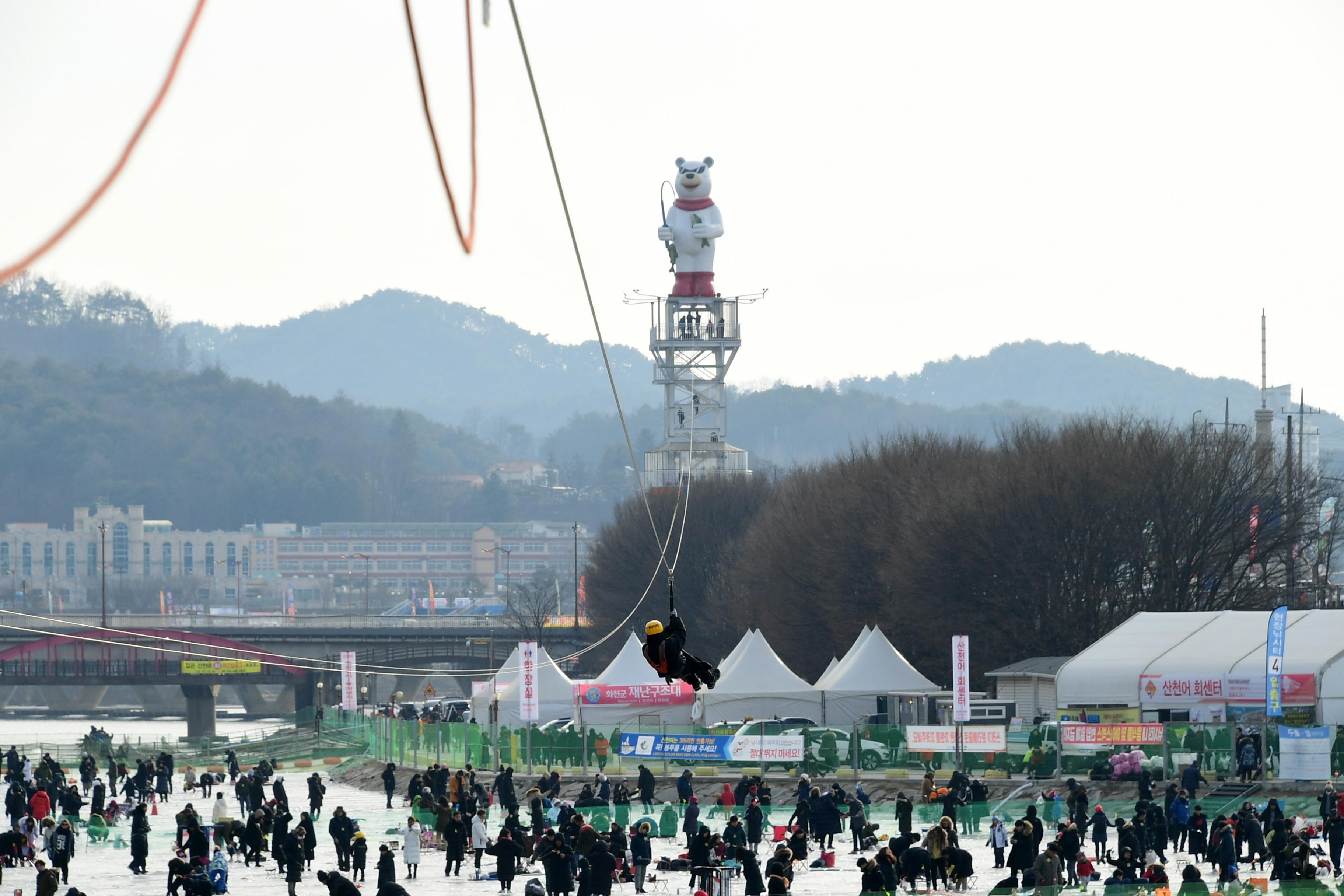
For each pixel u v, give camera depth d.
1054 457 148.62
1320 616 109.12
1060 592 142.75
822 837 85.75
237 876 88.25
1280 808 84.69
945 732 107.31
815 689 131.00
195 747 194.12
